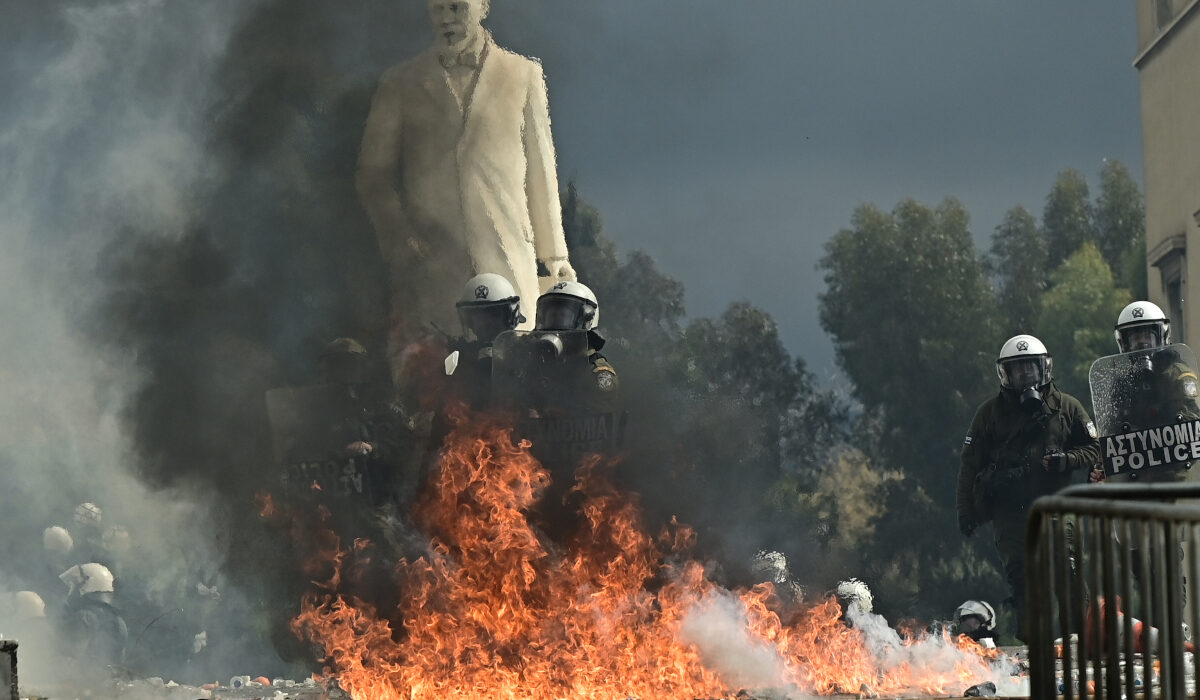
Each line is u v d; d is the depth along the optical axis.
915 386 76.69
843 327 78.94
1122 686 10.41
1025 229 86.12
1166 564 7.12
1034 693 7.91
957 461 74.94
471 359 18.14
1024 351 20.00
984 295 79.31
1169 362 20.34
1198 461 20.19
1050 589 7.92
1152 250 45.47
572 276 23.12
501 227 22.36
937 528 67.00
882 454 75.38
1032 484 20.09
